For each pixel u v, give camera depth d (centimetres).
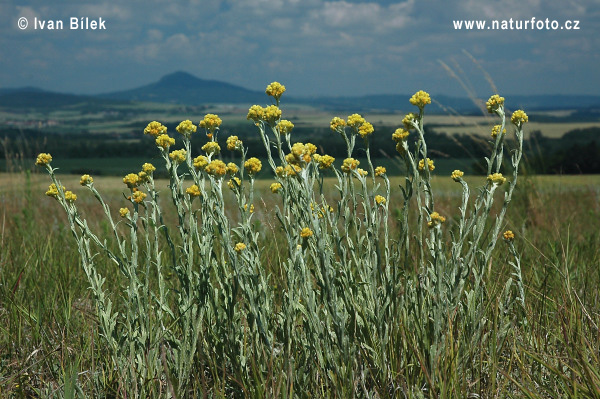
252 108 202
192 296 210
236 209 486
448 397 199
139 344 214
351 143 211
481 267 224
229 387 217
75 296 349
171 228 599
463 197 212
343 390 196
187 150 213
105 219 657
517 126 218
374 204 213
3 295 333
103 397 220
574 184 1044
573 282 335
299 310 213
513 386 223
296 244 206
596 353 234
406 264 210
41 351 262
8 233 525
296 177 201
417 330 214
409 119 210
